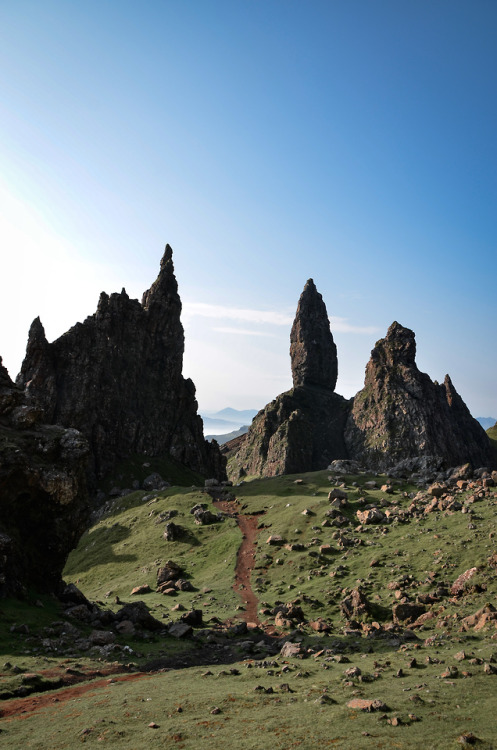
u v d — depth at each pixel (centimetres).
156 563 9575
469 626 4591
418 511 8906
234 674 3788
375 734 2309
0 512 5806
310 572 7631
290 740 2312
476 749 2091
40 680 3506
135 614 5547
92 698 3203
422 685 2986
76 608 5425
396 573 6688
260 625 5934
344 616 5897
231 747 2289
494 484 9281
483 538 6875
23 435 6550
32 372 18925
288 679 3478
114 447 19475
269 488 12756
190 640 5172
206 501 12469
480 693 2784
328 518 9581
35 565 5991
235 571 8412
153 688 3388
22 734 2662
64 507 6312
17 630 4550
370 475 12950
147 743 2414
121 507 13800
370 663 3781
